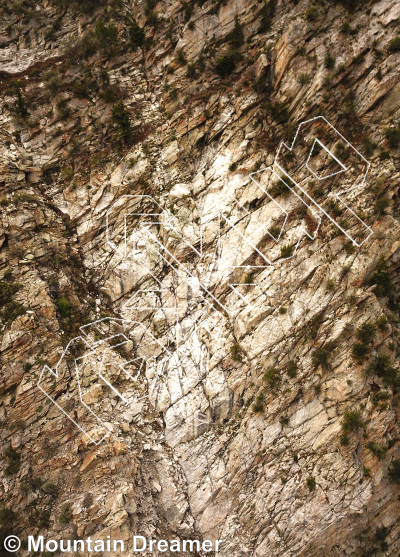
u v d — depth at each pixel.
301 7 18.86
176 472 15.22
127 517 13.46
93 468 14.38
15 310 15.84
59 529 13.38
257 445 14.94
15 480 13.87
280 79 17.97
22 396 14.88
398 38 16.27
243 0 20.06
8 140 19.97
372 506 13.80
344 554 13.80
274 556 13.64
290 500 14.06
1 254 16.94
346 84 16.97
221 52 20.03
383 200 15.18
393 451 14.19
